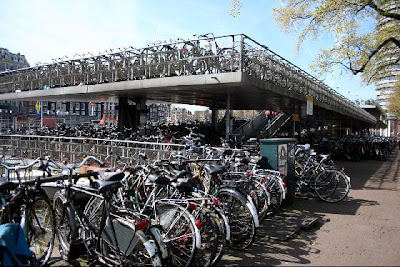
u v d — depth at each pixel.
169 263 3.51
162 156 8.12
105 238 3.67
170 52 11.07
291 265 3.88
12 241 3.17
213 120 19.64
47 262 3.77
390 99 35.84
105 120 27.88
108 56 13.37
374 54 11.00
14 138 13.18
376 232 5.15
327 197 7.28
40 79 16.98
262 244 4.58
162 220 3.76
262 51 10.35
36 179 3.81
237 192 4.42
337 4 9.46
